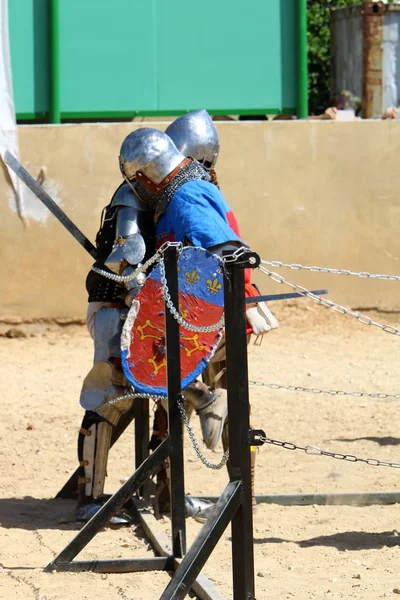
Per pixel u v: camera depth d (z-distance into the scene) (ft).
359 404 78.18
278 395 81.20
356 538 47.09
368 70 136.87
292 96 116.78
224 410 47.03
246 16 114.62
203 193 47.09
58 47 109.29
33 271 105.50
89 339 104.73
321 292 43.78
